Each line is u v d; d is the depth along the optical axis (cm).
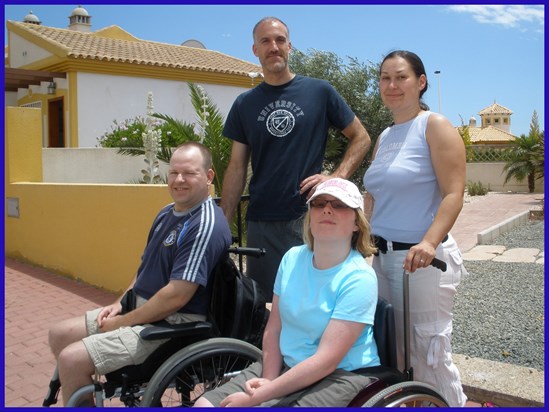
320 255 247
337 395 227
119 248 609
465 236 914
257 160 358
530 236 917
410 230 276
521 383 344
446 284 275
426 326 276
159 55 1644
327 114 360
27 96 1611
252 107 358
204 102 859
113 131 1345
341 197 241
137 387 285
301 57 1227
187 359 267
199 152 305
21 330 502
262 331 303
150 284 304
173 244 295
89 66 1395
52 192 710
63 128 1477
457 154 263
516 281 609
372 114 1188
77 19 2098
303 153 347
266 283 361
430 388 240
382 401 224
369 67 1216
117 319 294
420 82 282
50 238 725
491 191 1836
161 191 559
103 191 623
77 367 270
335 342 231
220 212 302
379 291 293
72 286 654
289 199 347
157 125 1179
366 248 252
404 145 278
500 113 3812
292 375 227
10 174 809
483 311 505
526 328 454
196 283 283
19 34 1584
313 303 243
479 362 376
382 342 247
